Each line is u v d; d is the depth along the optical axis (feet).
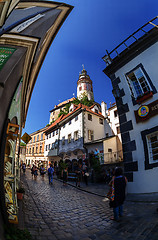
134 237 8.79
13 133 12.41
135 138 24.56
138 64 27.61
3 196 7.98
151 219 11.16
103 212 14.90
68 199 20.97
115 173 13.21
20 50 12.39
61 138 82.53
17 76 11.73
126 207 16.22
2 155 8.36
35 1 15.10
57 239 8.93
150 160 21.77
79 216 13.65
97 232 10.06
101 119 78.28
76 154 67.36
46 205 17.03
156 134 22.52
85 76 177.37
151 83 24.56
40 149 113.91
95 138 69.26
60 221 12.23
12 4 9.95
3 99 8.83
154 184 20.16
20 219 10.93
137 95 27.02
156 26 25.29
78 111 71.00
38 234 9.36
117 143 61.21
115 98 30.01
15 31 12.72
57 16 18.39
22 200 17.33
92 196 23.93
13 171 11.75
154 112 22.58
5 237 6.26
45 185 33.73
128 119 26.63
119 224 11.18
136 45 27.96
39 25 15.56
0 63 10.05
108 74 33.83
